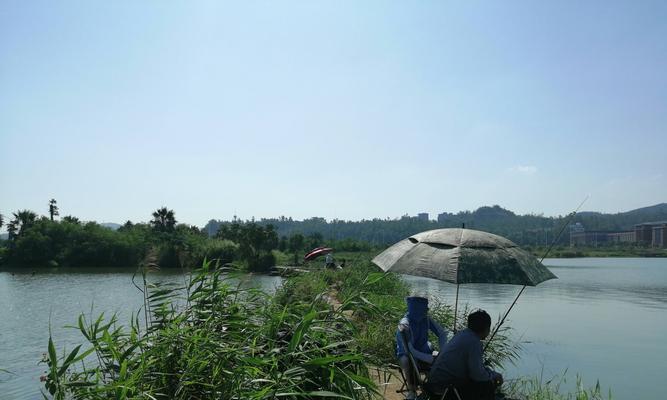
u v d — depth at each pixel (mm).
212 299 5621
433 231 6324
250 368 4504
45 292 36938
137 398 4113
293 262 58938
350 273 16578
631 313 23203
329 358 4605
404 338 5750
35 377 13547
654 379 11492
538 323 19562
